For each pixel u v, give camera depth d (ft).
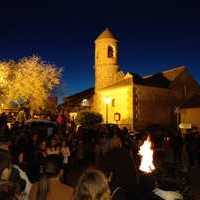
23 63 172.65
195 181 24.45
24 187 21.56
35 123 66.49
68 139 43.80
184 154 53.01
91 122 136.56
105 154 22.26
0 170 17.54
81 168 20.71
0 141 42.47
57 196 17.26
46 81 174.09
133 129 152.35
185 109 148.77
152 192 26.05
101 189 13.30
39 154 32.17
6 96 168.14
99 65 187.21
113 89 164.66
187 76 174.19
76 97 219.61
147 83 163.63
